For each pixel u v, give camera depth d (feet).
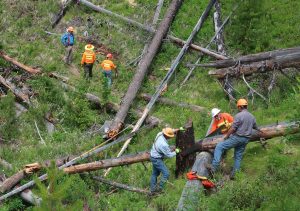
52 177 33.42
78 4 74.79
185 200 39.42
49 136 55.06
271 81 56.65
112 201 44.09
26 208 45.32
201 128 52.37
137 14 72.59
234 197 39.06
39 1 76.28
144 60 63.10
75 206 33.65
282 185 40.04
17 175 46.96
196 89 60.34
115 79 62.54
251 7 64.18
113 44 68.44
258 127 45.98
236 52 64.49
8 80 62.49
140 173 47.39
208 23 69.41
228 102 56.90
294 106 51.44
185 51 65.05
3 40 70.90
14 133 56.03
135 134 52.95
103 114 57.52
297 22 67.10
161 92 59.11
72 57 66.85
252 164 44.88
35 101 59.21
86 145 52.21
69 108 56.85
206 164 43.19
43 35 71.26
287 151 45.27
